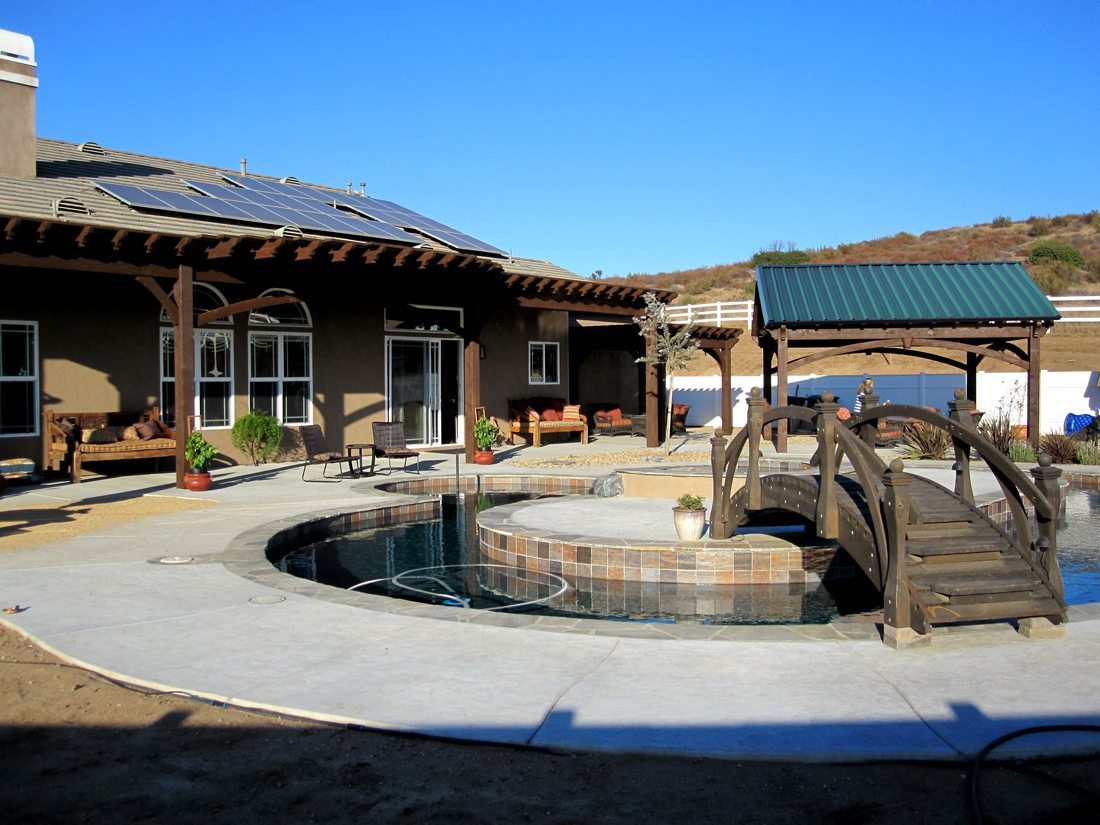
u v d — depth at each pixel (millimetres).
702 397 26406
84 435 12367
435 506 11328
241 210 15055
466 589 7551
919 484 6645
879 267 18875
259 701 4020
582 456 16625
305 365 15781
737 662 4598
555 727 3713
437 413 18234
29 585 6312
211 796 3160
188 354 11602
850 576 7852
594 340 21609
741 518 8055
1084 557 8805
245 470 14000
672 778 3307
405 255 13195
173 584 6367
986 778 3297
